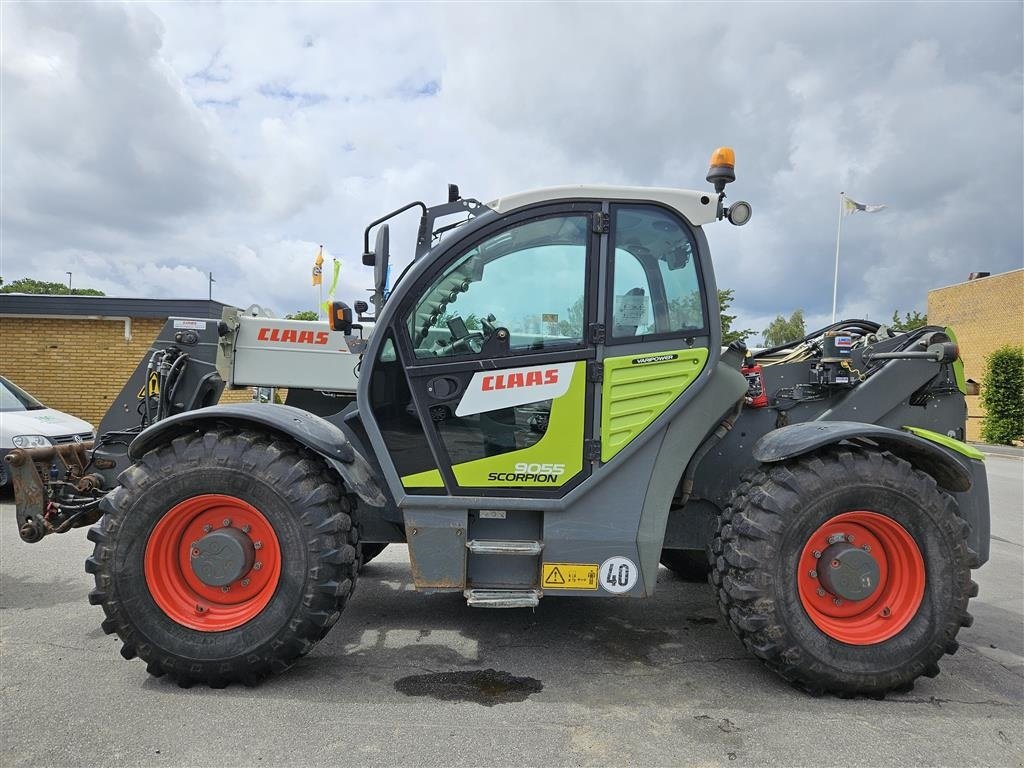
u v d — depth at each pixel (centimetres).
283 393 489
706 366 315
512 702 282
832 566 297
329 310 382
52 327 1241
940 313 2491
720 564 308
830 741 255
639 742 251
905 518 298
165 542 297
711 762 238
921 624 296
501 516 314
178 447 297
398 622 381
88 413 1242
